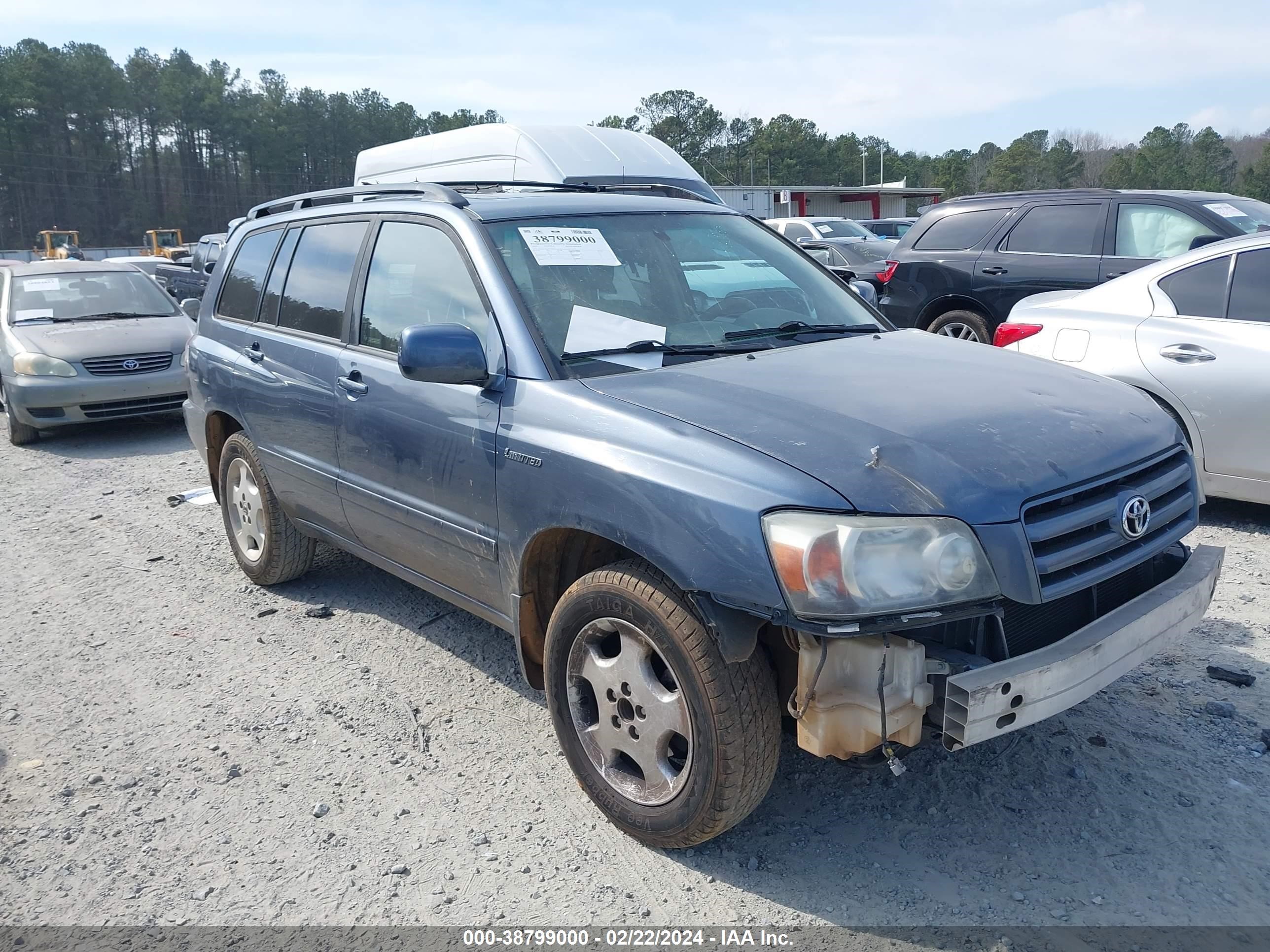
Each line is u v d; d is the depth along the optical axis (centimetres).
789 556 254
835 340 386
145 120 10669
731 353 358
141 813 342
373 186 456
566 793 345
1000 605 261
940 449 272
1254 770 337
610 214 409
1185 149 12050
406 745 380
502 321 348
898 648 259
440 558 384
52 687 442
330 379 431
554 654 326
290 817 336
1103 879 288
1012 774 341
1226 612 461
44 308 1075
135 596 554
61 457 958
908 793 334
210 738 390
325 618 507
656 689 299
